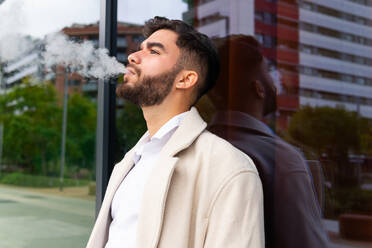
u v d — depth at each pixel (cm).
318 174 116
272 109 141
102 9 156
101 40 155
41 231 563
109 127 161
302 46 130
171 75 87
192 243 71
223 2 169
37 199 1117
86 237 514
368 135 107
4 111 1928
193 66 89
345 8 115
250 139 144
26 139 1894
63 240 499
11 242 486
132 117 169
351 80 113
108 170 160
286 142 131
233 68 159
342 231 107
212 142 77
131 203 80
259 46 149
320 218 113
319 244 112
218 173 72
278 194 126
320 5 125
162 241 70
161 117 90
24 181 1734
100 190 158
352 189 107
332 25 119
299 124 127
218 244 67
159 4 200
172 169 72
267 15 147
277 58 141
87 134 1873
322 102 121
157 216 70
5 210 827
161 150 80
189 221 71
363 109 109
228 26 166
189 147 78
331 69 120
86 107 1880
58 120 1900
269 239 127
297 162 123
